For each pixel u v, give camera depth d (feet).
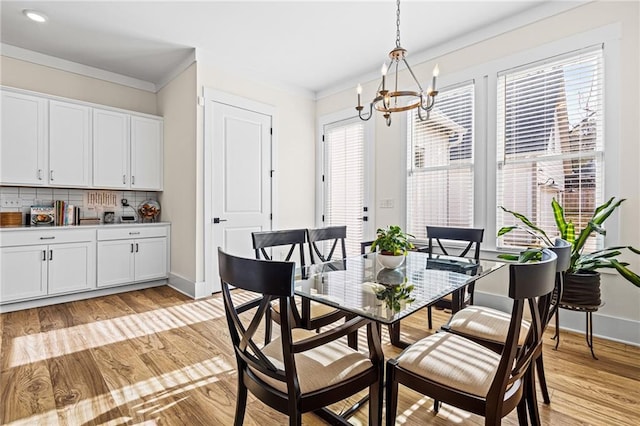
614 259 7.49
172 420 5.11
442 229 8.88
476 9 8.99
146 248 12.85
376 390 4.24
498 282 9.91
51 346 7.69
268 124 13.93
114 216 13.46
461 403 3.63
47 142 11.05
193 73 11.64
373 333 4.24
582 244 7.28
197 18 9.49
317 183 15.78
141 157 13.34
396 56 6.87
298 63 12.58
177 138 12.80
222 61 12.20
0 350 7.45
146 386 6.05
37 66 11.60
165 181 13.82
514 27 9.36
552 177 8.89
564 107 8.66
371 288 5.26
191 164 11.85
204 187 11.84
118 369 6.66
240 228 13.00
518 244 9.51
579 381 6.17
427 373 3.92
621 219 7.77
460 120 10.71
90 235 11.52
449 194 11.01
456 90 10.78
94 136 12.10
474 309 5.91
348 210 14.37
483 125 10.11
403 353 4.38
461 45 10.51
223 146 12.41
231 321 4.31
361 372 4.08
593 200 8.24
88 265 11.47
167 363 6.93
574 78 8.50
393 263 6.47
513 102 9.55
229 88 12.55
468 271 6.45
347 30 10.14
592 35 8.09
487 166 10.05
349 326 4.07
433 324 9.18
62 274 10.93
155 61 12.34
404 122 12.16
